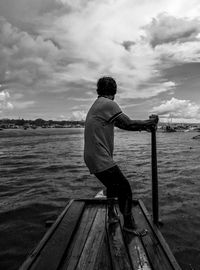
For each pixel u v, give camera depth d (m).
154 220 3.43
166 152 24.25
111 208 3.42
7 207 7.14
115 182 3.00
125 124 2.96
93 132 2.98
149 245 2.84
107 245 2.96
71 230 3.24
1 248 4.77
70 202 4.40
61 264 2.59
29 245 4.88
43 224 5.89
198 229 5.41
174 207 6.89
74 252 2.82
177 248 4.62
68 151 26.03
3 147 32.41
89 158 3.00
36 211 6.79
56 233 3.16
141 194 8.25
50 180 10.98
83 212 4.06
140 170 13.31
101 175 2.98
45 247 2.81
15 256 4.49
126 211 3.14
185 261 4.22
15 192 8.96
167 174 12.07
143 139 53.84
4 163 16.92
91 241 3.06
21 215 6.50
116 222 3.44
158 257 2.60
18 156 21.36
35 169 14.17
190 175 11.70
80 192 8.78
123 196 3.08
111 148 3.07
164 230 5.38
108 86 3.20
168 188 9.14
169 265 2.46
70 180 10.88
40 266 2.46
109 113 2.94
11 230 5.56
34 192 8.89
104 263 2.61
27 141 46.97
